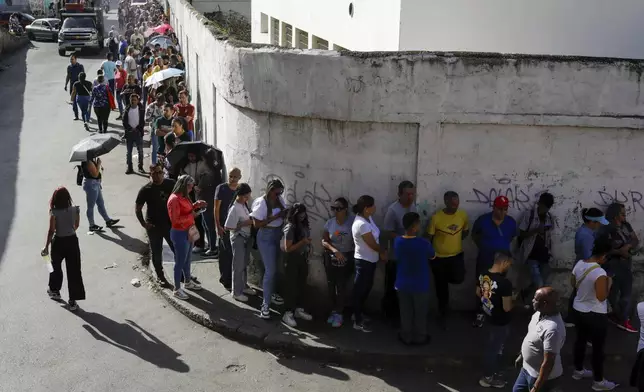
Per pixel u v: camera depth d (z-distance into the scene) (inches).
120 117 829.8
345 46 496.7
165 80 709.9
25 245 454.9
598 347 301.1
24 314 367.6
